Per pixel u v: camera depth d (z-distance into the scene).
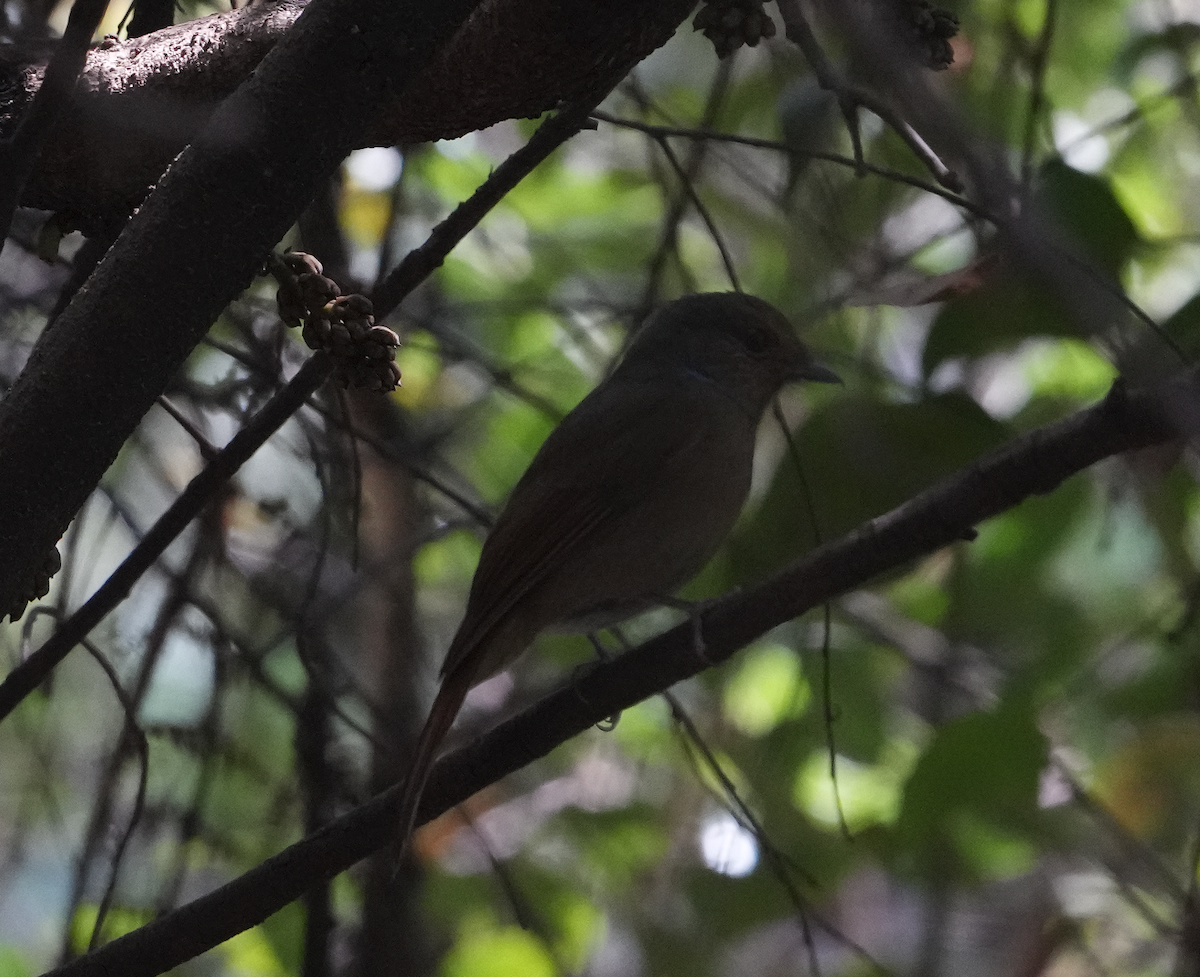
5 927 13.68
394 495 12.75
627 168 14.48
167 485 10.84
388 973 10.63
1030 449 6.64
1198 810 12.62
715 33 5.98
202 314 5.21
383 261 9.87
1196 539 13.02
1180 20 13.34
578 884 13.29
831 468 8.88
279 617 10.74
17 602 5.93
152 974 7.16
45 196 6.70
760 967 14.88
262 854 10.54
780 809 12.44
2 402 5.41
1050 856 13.05
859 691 12.59
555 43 6.05
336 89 5.10
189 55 6.52
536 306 12.58
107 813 8.75
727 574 9.48
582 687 7.55
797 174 9.90
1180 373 6.30
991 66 12.93
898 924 14.96
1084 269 5.48
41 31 8.63
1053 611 13.04
